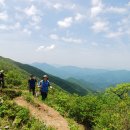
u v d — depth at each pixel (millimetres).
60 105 29375
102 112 25922
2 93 24688
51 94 35250
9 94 24859
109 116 23875
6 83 38656
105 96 36094
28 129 18953
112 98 36000
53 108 27922
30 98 25547
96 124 26016
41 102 27734
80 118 27875
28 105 24156
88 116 27922
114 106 25781
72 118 27766
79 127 25578
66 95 31953
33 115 21594
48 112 25016
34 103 25109
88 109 28094
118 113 23562
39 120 21266
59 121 23859
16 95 25375
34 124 19547
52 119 23719
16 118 19703
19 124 19344
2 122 18984
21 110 20594
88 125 27812
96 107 28594
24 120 19797
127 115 22812
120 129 22438
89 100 29078
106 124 23719
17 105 21438
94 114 27938
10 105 21078
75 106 28297
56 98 30438
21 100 24750
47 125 21125
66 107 28953
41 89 28859
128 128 22469
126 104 25516
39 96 31953
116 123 22688
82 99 29500
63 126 22922
